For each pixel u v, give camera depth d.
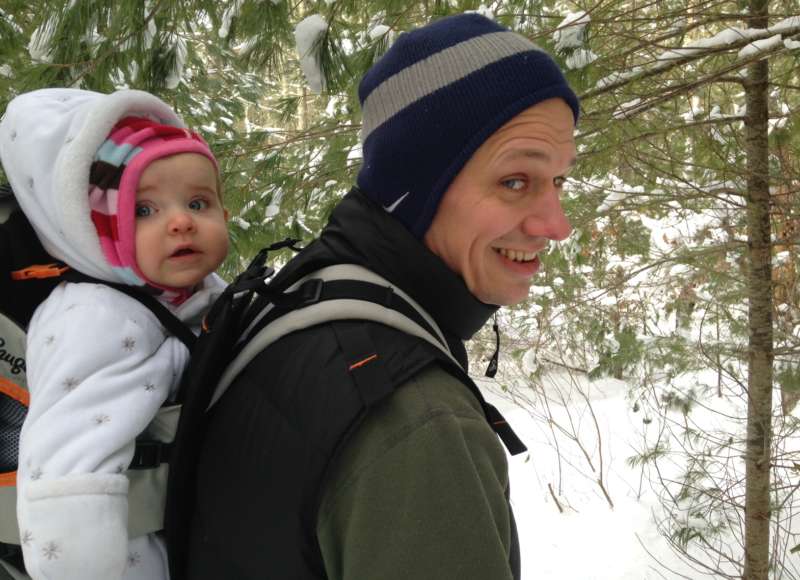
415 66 0.76
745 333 3.32
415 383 0.63
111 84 2.37
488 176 0.75
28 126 0.89
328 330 0.68
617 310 3.83
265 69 2.49
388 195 0.78
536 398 6.75
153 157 0.89
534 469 5.80
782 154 2.81
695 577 3.96
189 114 3.79
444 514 0.57
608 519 4.82
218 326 0.75
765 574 3.24
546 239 0.79
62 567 0.71
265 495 0.66
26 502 0.74
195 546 0.77
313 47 2.13
